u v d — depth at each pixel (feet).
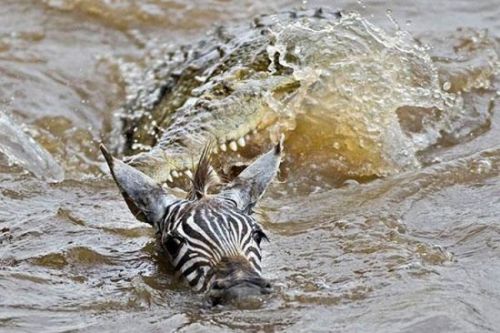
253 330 79.82
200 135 113.19
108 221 104.99
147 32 165.27
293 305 83.71
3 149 124.26
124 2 171.32
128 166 95.81
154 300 86.69
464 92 133.08
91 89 151.33
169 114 126.41
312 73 119.65
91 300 87.61
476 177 111.14
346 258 93.61
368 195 108.99
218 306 83.25
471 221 100.53
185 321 82.02
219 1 169.99
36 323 83.46
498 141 122.01
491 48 144.25
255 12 166.61
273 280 88.53
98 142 138.10
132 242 99.91
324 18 132.57
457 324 80.23
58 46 162.30
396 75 124.47
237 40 133.18
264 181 95.20
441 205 105.29
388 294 85.61
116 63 157.28
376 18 154.81
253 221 89.45
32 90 149.89
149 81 145.89
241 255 85.35
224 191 94.07
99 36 164.96
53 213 106.93
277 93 118.52
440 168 112.68
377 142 118.52
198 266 86.38
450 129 124.98
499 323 80.79
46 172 123.13
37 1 172.04
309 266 92.17
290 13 137.69
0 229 103.19
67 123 142.31
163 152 110.83
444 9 157.48
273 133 117.60
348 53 123.13
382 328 80.02
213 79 123.44
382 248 95.04
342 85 120.98
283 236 99.66
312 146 118.32
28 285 90.48
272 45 123.95
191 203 91.56
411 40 133.69
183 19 167.12
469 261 92.43
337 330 79.82
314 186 114.62
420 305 83.25
